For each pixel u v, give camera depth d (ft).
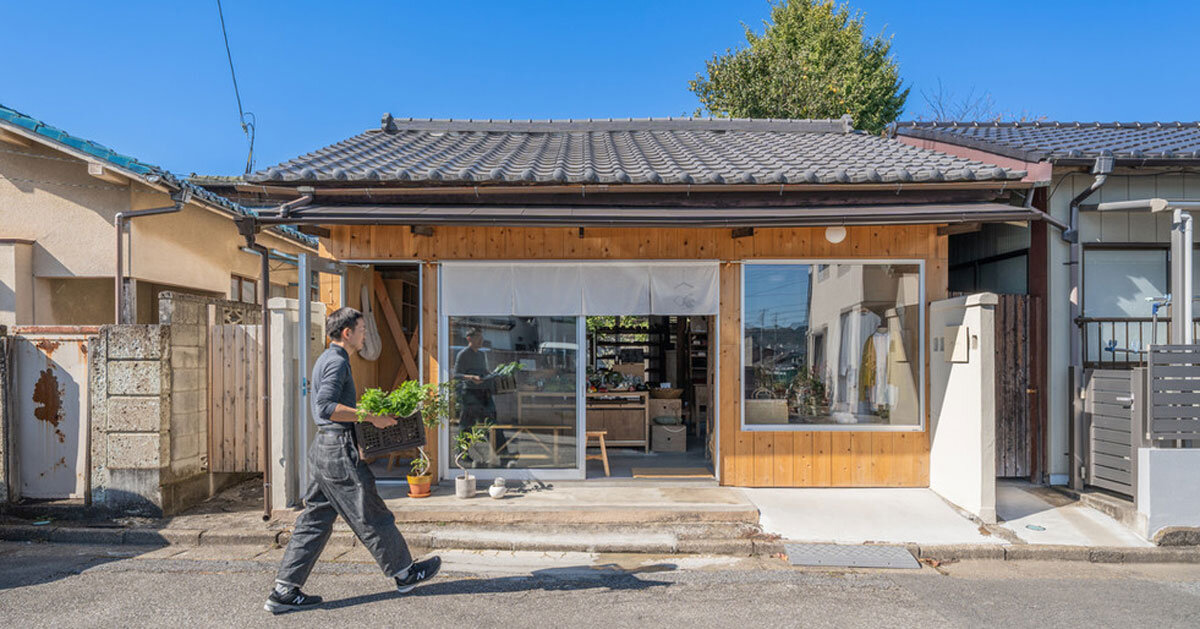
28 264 24.56
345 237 21.08
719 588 13.94
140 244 25.09
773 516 18.10
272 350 18.25
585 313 20.99
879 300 21.12
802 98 51.21
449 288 21.09
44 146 24.61
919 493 20.17
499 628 11.92
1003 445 21.80
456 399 21.21
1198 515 16.28
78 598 13.21
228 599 13.21
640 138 28.73
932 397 20.57
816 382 20.98
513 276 21.08
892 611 12.78
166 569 14.94
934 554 15.94
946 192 19.36
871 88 56.08
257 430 19.75
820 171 20.08
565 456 21.16
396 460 22.95
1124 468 18.30
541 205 19.34
